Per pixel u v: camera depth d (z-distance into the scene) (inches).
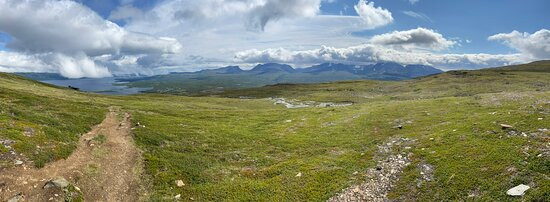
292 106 4889.3
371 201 942.4
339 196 989.8
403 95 5516.7
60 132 1482.5
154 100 4503.0
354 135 1796.3
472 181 896.9
